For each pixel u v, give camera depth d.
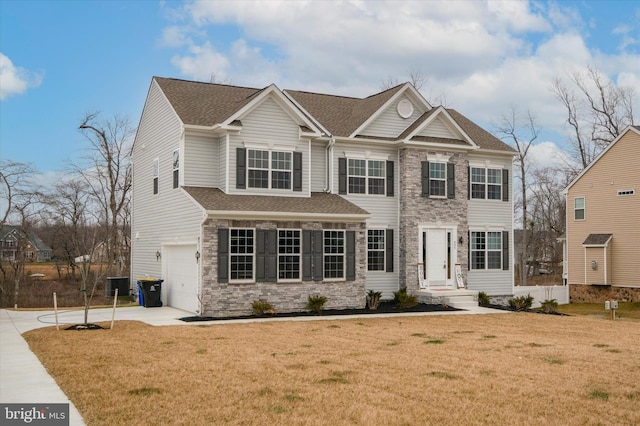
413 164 26.47
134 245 29.88
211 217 20.73
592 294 34.91
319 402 9.44
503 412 9.06
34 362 12.39
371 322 19.92
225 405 9.23
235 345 14.52
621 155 33.66
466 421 8.61
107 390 10.02
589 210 35.28
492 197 29.22
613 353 14.02
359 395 9.85
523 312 23.98
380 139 26.30
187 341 15.06
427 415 8.85
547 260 69.00
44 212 41.00
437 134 27.42
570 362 12.83
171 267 24.55
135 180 30.06
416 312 23.12
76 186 44.91
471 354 13.69
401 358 13.07
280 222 21.98
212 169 23.59
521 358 13.23
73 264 44.50
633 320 22.53
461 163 27.58
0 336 16.08
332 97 30.11
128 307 24.23
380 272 26.36
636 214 32.72
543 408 9.31
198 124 22.98
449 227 27.09
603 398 9.91
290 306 22.09
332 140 25.39
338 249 23.17
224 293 20.91
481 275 28.72
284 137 23.81
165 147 25.31
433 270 26.86
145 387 10.21
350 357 13.10
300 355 13.26
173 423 8.34
